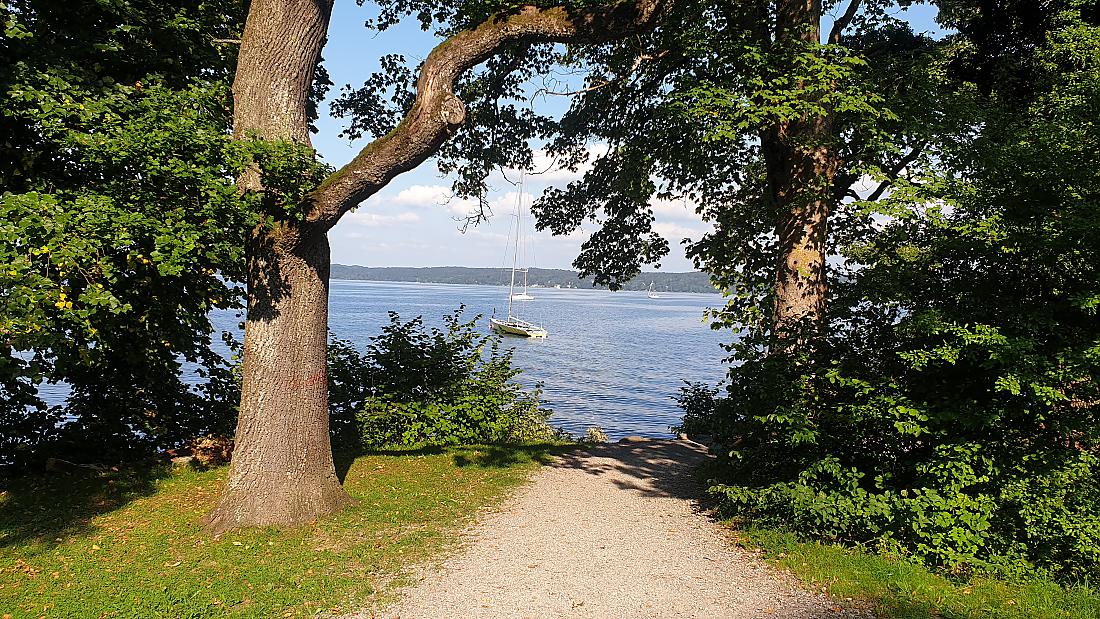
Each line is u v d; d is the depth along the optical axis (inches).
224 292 417.4
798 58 340.8
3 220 254.8
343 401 534.9
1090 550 240.7
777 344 322.7
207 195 279.4
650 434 975.6
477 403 542.6
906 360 278.4
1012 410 261.6
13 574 263.1
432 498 370.6
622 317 4714.6
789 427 293.1
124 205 290.5
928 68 446.0
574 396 1305.4
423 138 305.6
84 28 348.5
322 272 339.3
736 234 487.8
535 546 295.9
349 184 306.5
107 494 374.6
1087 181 262.4
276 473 322.7
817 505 274.5
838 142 367.2
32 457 428.1
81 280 294.8
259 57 313.7
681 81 419.5
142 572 263.9
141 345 406.0
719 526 323.3
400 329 559.2
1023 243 258.2
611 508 357.1
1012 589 237.3
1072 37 458.3
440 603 237.3
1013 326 258.5
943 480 267.0
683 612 229.5
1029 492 255.8
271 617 226.7
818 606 231.9
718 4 394.3
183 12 377.7
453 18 490.0
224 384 487.8
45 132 290.0
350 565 272.7
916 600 231.6
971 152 306.7
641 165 509.0
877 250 327.0
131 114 292.0
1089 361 235.9
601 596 242.7
